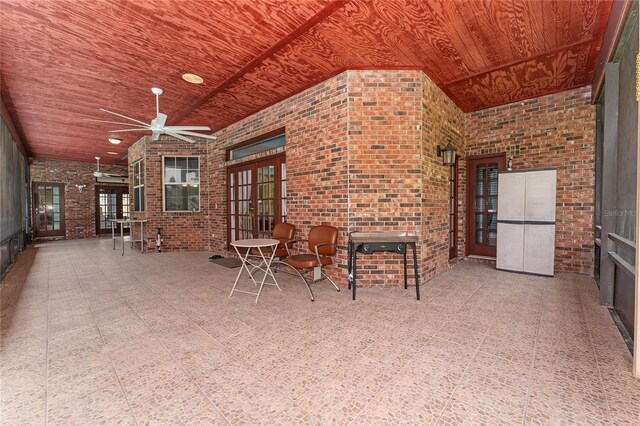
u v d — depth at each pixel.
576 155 4.53
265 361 2.11
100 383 1.85
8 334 2.57
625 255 2.81
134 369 2.01
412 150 3.96
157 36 3.19
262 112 5.46
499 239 4.87
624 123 2.96
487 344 2.34
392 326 2.70
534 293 3.64
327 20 2.91
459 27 3.03
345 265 4.02
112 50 3.47
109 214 12.70
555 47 3.40
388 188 3.98
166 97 4.88
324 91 4.26
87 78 4.18
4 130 5.04
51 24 2.97
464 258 5.73
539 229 4.51
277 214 5.36
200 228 7.61
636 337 1.90
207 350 2.27
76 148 8.92
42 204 10.87
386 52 3.52
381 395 1.73
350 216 3.99
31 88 4.50
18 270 5.26
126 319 2.90
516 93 4.74
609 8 2.74
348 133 3.96
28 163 9.99
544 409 1.61
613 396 1.71
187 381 1.87
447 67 3.90
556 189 4.69
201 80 4.25
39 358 2.16
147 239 7.37
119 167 12.37
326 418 1.54
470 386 1.81
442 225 4.70
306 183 4.56
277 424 1.51
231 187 6.83
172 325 2.75
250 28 3.05
